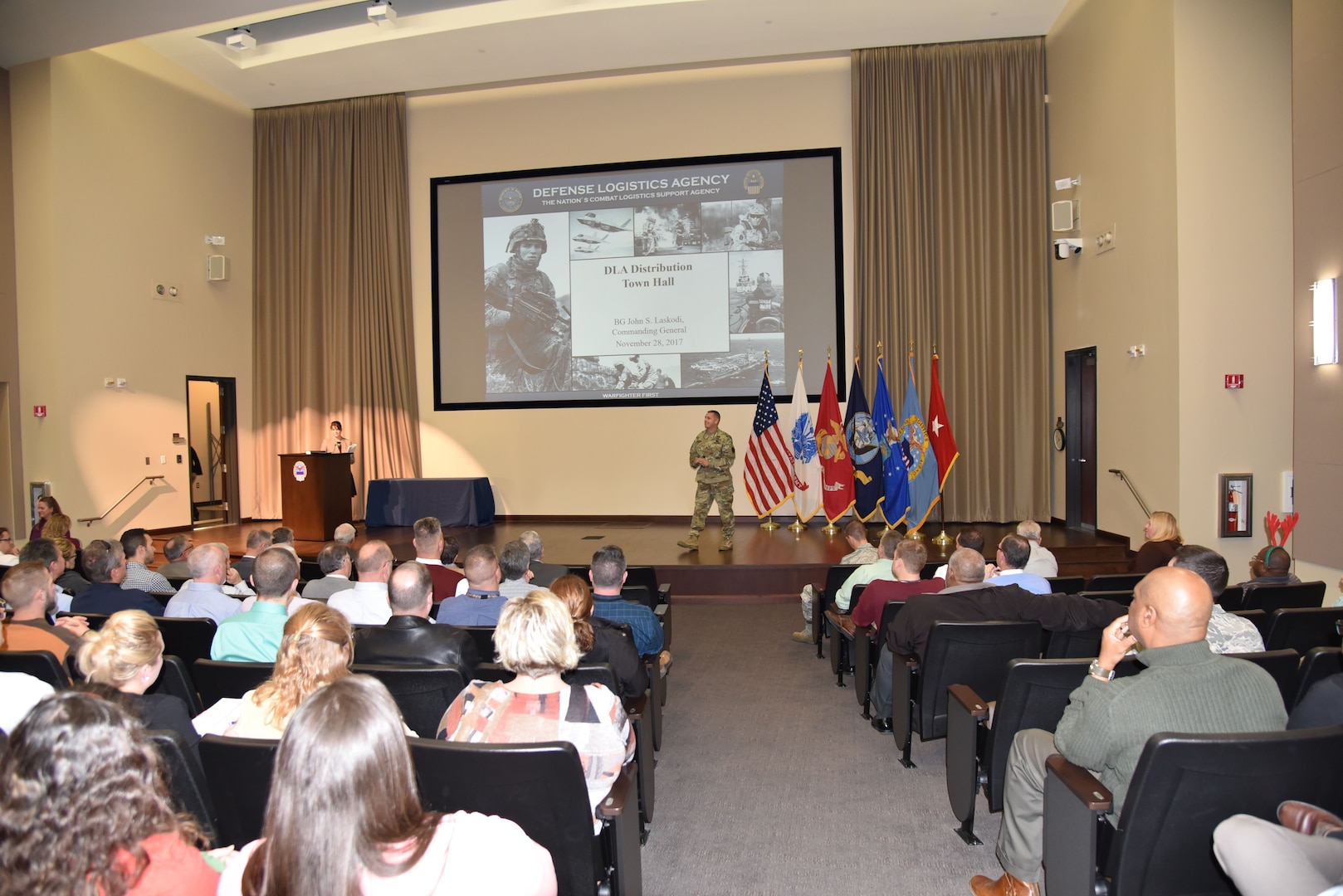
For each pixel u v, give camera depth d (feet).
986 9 27.50
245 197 34.24
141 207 30.12
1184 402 21.07
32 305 27.71
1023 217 29.30
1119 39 23.91
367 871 3.22
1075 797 5.82
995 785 7.84
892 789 9.77
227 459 33.71
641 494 32.09
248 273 34.35
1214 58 20.83
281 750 3.20
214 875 3.64
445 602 10.56
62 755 3.08
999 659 9.32
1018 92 29.37
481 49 29.58
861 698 12.25
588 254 32.32
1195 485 21.08
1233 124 20.85
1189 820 5.10
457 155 33.37
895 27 28.53
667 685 14.15
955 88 29.68
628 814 6.42
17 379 27.81
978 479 29.53
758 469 28.78
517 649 5.90
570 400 32.53
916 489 26.58
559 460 32.63
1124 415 24.09
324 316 34.06
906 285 29.91
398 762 3.29
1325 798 5.12
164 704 6.18
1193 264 20.94
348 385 33.76
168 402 31.04
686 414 31.78
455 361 33.37
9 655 7.60
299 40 30.22
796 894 7.50
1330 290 15.89
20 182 27.73
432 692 7.42
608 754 6.05
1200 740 4.83
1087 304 26.55
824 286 30.91
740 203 31.37
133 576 14.14
